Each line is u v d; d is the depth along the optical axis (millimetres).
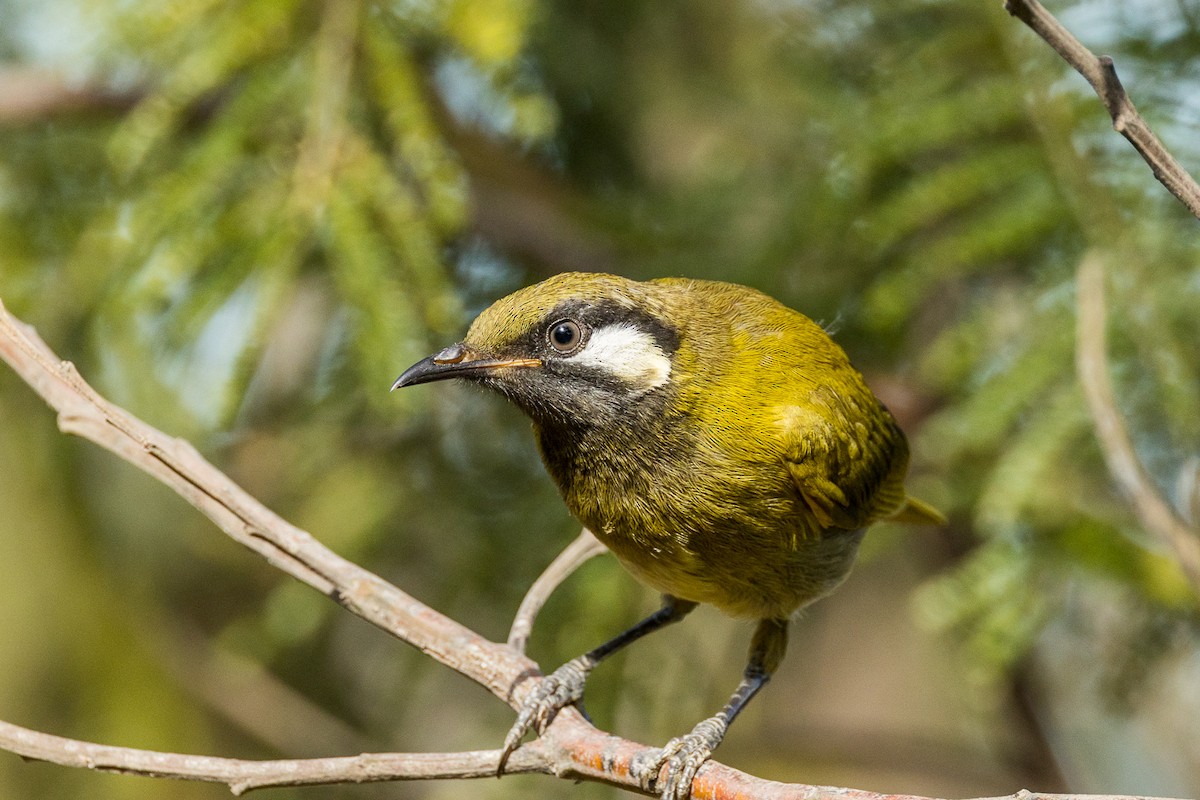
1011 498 9812
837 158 11406
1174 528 7770
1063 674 13602
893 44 12016
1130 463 7895
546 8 12242
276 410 13305
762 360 8836
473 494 12867
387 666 13719
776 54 12875
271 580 13930
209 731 12711
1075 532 10875
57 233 12352
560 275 8977
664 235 12789
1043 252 10984
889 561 14664
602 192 13961
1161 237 10281
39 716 11914
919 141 10984
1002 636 10250
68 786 12000
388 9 10625
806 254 11609
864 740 13867
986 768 13875
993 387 10273
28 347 7531
